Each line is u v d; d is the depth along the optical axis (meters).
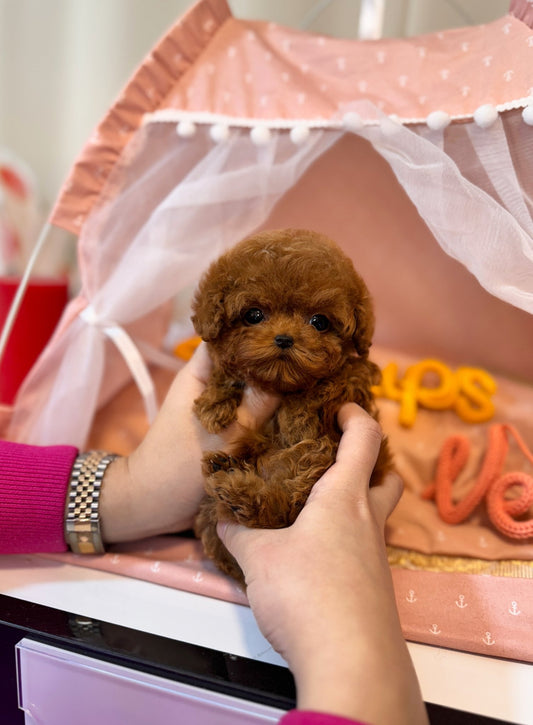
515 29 0.66
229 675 0.51
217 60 0.77
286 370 0.55
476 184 0.68
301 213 0.94
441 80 0.69
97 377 0.84
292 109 0.75
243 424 0.61
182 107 0.77
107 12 1.26
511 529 0.72
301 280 0.56
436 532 0.76
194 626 0.59
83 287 0.82
